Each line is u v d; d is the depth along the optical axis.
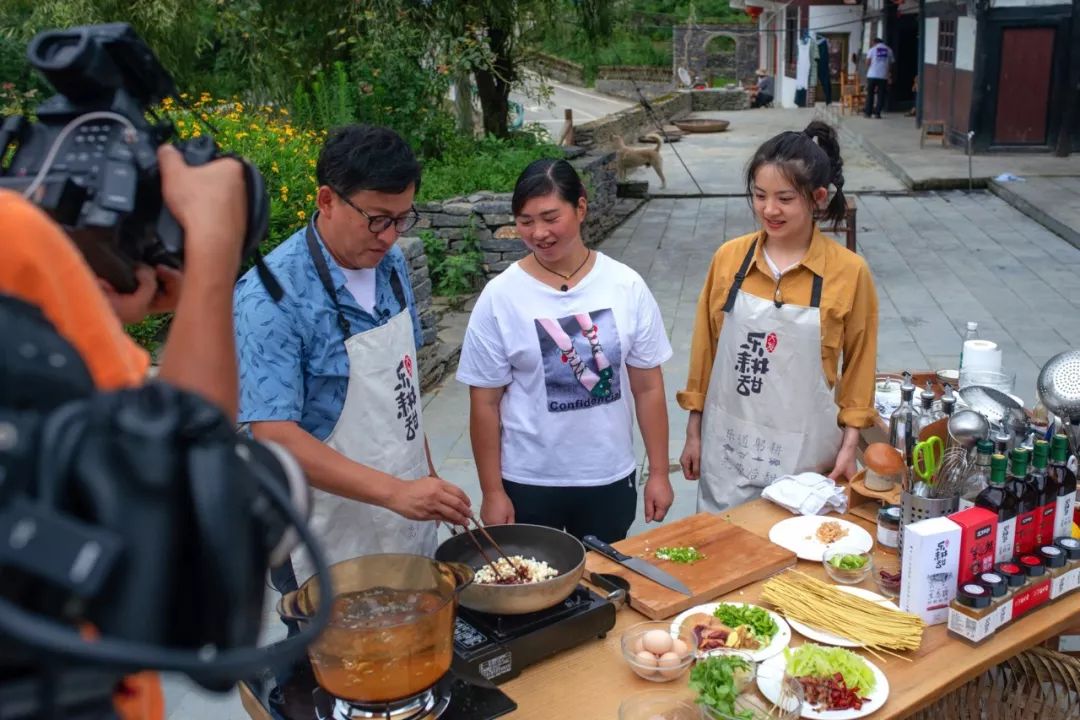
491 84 11.73
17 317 0.72
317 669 1.70
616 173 13.36
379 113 10.20
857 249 10.06
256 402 2.21
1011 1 14.62
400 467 2.46
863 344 3.07
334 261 2.31
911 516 2.51
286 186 6.79
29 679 0.63
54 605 0.61
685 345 7.02
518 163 10.28
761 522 2.85
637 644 2.10
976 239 10.32
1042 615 2.28
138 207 0.95
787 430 3.07
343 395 2.35
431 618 1.68
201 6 10.05
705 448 3.30
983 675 2.62
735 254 3.15
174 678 0.66
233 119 7.89
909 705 1.98
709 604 2.34
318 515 2.39
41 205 0.90
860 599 2.29
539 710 1.96
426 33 9.83
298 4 10.30
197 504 0.63
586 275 2.87
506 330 2.84
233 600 0.64
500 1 10.41
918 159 15.05
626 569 2.47
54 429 0.63
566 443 2.89
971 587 2.18
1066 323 7.26
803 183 2.85
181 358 0.90
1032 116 15.07
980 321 7.37
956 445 2.58
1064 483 2.38
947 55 16.75
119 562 0.60
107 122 0.95
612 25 12.00
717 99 26.33
